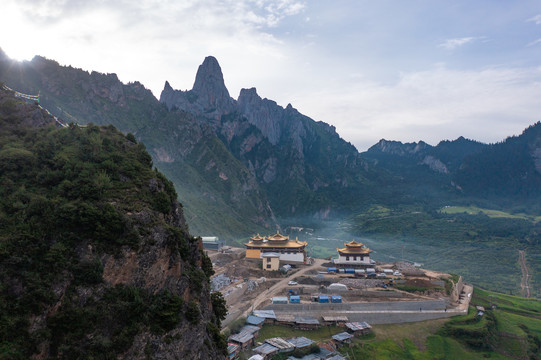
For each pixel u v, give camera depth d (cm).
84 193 5662
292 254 17388
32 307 4506
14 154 6016
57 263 4881
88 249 5188
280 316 12244
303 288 14125
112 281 5200
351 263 16900
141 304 5222
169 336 5309
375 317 12681
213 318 6731
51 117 8019
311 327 11769
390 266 17388
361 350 10862
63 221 5247
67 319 4656
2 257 4644
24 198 5434
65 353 4544
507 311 15950
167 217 6456
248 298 13212
